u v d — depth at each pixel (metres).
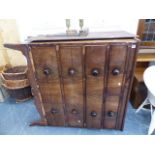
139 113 1.81
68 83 1.26
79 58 1.12
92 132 1.57
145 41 1.77
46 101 1.41
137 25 1.73
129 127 1.61
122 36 1.14
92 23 1.72
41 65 1.19
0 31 1.88
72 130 1.60
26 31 1.83
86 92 1.29
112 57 1.09
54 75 1.23
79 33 1.30
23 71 1.97
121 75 1.17
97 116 1.45
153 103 1.39
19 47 1.12
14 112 1.90
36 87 1.33
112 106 1.37
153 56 1.78
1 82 1.98
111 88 1.25
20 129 1.64
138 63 1.93
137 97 1.80
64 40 1.12
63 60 1.14
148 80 1.37
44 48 1.10
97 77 1.20
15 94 1.98
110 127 1.54
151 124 1.44
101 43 1.04
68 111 1.45
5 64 2.12
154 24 1.70
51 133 1.57
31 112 1.90
